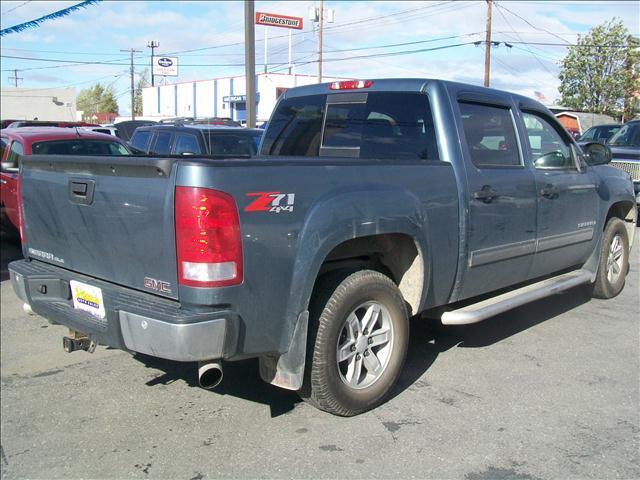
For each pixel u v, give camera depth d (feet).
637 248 32.19
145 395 14.02
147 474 10.82
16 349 17.22
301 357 11.35
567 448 11.53
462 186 14.23
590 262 20.45
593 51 112.57
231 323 10.28
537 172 16.76
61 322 12.50
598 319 19.60
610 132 48.83
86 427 12.55
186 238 10.01
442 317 14.56
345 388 12.28
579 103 114.73
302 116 17.57
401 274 13.80
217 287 10.06
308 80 163.32
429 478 10.56
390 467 10.90
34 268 13.47
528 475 10.64
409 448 11.54
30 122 57.21
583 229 19.12
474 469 10.82
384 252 13.66
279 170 10.86
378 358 13.05
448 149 14.32
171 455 11.41
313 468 10.89
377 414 12.92
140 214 10.73
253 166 10.53
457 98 14.88
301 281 11.08
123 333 10.72
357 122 16.10
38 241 13.73
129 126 62.44
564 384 14.46
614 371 15.26
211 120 63.05
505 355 16.37
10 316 20.45
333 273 12.37
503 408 13.20
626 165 37.37
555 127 18.38
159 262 10.58
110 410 13.28
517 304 16.02
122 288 11.43
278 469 10.89
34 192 13.46
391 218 12.39
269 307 10.78
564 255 18.58
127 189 10.93
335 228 11.42
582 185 18.71
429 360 15.99
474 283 15.11
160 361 16.19
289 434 12.11
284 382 11.49
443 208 13.75
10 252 30.91
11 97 200.54
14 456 11.48
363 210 11.89
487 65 116.37
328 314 11.78
